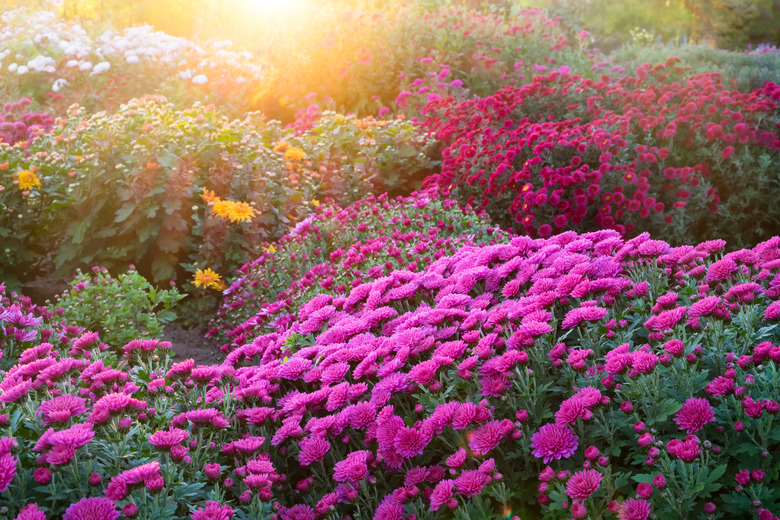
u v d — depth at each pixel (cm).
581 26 1762
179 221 530
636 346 276
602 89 742
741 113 654
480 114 727
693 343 245
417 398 271
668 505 205
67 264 551
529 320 269
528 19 1299
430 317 289
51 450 199
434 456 262
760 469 211
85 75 1042
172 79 1016
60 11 1504
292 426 263
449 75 974
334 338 317
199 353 485
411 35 1033
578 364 237
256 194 558
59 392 249
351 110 978
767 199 616
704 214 622
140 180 529
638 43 1748
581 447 233
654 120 643
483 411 229
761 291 265
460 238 466
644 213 571
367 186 669
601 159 586
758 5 2172
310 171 650
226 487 247
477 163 636
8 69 1064
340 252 452
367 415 257
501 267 329
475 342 267
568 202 569
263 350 366
